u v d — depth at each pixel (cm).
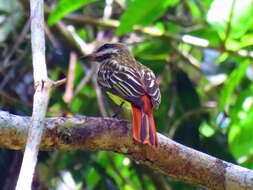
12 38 1270
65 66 1283
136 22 1115
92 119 778
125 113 955
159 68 1233
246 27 1073
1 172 1141
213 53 1305
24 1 1205
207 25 1197
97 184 1202
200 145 1197
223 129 1351
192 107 1223
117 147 790
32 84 1238
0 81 1220
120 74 907
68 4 1102
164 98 1229
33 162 639
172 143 796
